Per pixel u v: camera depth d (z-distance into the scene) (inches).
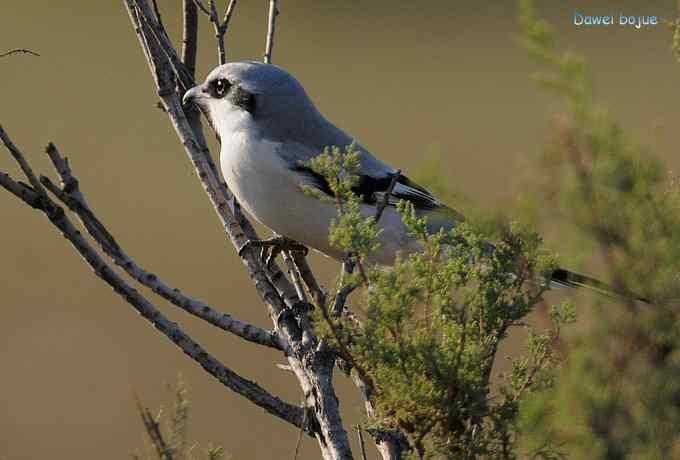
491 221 163.8
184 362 661.3
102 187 962.1
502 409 190.1
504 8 1411.2
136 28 290.7
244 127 368.5
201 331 700.0
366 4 1441.9
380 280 196.9
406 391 193.6
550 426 154.9
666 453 139.9
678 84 1058.1
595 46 1187.9
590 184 142.8
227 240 861.2
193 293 759.1
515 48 1267.2
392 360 194.2
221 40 373.7
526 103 1108.5
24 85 1191.6
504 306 198.2
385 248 364.2
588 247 144.5
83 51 1286.9
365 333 196.1
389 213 363.6
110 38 1333.7
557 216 145.5
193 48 341.7
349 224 201.6
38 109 1125.1
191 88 335.6
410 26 1359.5
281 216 362.9
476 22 1368.1
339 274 215.9
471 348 194.7
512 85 1167.6
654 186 143.5
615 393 142.6
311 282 312.7
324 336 203.3
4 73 1222.3
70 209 242.5
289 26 1354.6
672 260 141.4
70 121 1095.6
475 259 199.5
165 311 730.2
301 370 236.4
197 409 593.6
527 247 191.8
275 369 645.9
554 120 144.1
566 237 145.3
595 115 141.9
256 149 362.3
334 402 216.7
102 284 781.3
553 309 194.7
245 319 711.7
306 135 368.5
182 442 206.5
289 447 549.0
